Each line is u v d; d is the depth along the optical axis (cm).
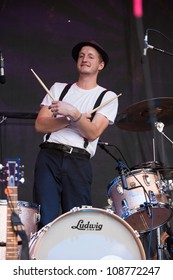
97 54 916
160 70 1202
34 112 1141
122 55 1196
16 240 691
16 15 1177
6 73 1155
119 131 1178
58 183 860
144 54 1027
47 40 1179
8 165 726
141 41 1199
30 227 797
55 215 844
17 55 1164
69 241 704
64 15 1192
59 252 699
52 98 842
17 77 1158
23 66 1163
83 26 1195
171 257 978
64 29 1189
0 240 763
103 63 929
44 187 848
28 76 1161
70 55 1184
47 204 842
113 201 954
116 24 1204
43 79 1167
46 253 694
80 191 855
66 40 1185
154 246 1086
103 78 1185
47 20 1185
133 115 1023
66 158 857
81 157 861
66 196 857
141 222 960
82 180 858
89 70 903
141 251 714
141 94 1189
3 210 774
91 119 870
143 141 1180
